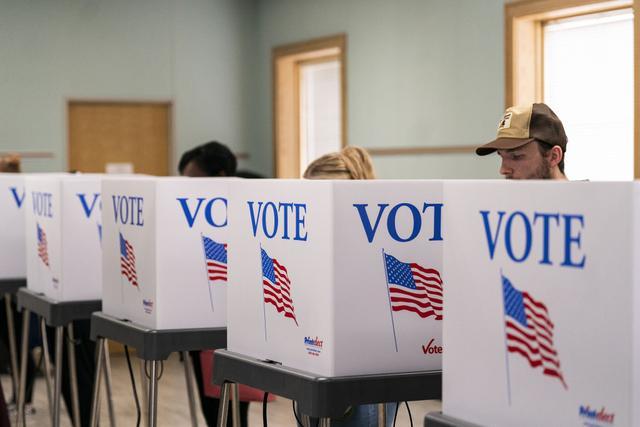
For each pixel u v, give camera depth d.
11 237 4.01
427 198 1.96
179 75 9.14
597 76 6.04
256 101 9.51
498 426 1.49
